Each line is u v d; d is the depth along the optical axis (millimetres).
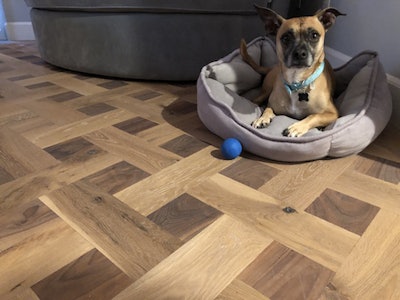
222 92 1458
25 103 1783
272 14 1376
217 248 865
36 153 1296
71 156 1277
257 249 863
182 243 879
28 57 2717
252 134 1256
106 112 1672
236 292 749
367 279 781
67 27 2150
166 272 795
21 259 825
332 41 2090
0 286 757
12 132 1460
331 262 826
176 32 1994
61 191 1077
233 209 1004
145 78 2139
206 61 2078
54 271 795
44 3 2150
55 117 1612
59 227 927
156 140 1401
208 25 1989
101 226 933
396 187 1114
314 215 981
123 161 1246
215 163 1243
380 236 906
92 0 1950
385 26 1656
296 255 846
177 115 1646
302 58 1231
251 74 1688
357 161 1267
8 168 1194
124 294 743
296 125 1273
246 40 2090
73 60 2236
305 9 2082
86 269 801
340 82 1688
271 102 1454
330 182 1136
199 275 789
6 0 3219
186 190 1089
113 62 2113
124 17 1991
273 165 1237
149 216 972
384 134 1494
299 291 752
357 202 1039
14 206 1006
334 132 1197
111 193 1069
